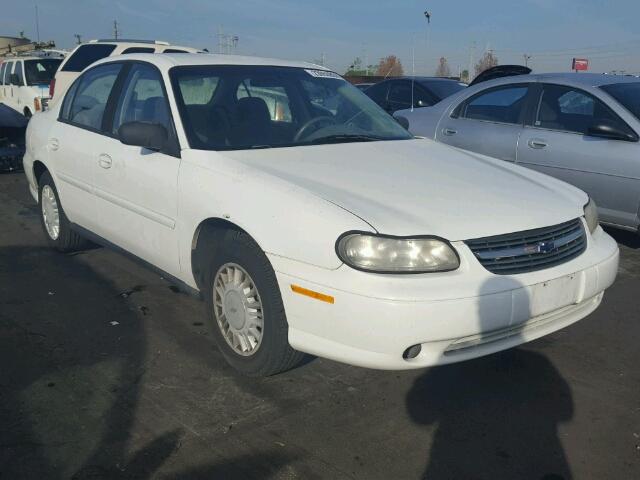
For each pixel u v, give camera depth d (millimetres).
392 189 3182
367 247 2756
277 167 3381
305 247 2895
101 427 2902
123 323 4039
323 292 2820
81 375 3371
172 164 3672
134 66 4363
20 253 5414
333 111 4348
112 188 4203
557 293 3055
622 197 5430
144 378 3355
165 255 3803
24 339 3781
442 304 2709
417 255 2766
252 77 4219
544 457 2768
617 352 3770
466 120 6812
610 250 3461
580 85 5910
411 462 2715
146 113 4082
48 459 2668
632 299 4598
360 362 2816
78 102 4926
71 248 5285
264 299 3123
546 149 5961
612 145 5477
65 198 4910
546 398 3242
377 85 10703
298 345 3006
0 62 18703
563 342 3887
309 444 2818
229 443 2809
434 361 2828
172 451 2740
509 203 3182
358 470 2652
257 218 3092
